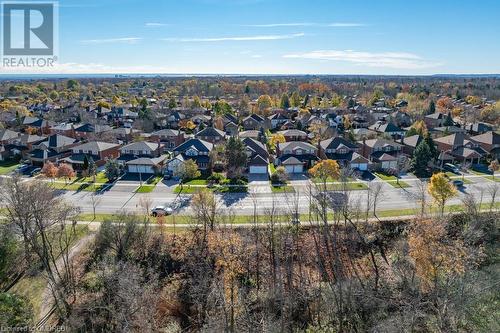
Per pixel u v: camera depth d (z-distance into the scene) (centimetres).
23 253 4284
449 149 8750
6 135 9281
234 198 6228
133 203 5991
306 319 3947
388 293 4022
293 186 6806
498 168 7438
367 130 10644
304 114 13175
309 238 5009
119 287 3753
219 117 12494
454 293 3231
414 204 5878
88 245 4644
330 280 4419
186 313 4022
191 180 7162
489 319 3111
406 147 9038
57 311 3650
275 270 4550
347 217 5141
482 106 15275
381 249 4909
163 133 10119
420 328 3266
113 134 10062
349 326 3697
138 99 18475
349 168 7088
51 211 4562
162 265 4572
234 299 3984
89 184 6912
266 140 10206
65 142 8900
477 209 5394
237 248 4666
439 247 3706
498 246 4594
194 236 4881
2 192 5209
